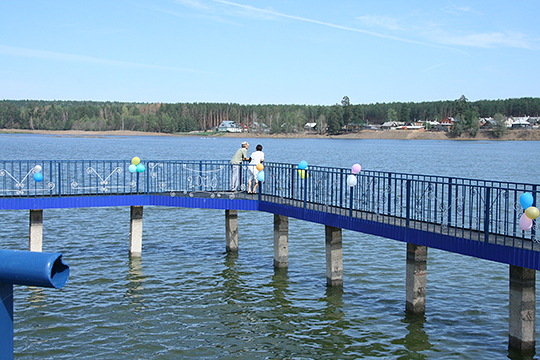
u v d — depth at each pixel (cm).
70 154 8994
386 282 1784
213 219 3008
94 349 1243
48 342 1274
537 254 1071
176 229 2706
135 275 1833
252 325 1408
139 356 1213
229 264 2000
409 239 1365
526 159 9256
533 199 1088
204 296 1630
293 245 2322
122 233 2562
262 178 1900
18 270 346
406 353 1243
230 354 1235
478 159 9169
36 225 1895
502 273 1919
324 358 1218
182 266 1961
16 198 1805
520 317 1168
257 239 2458
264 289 1702
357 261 2044
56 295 1606
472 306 1564
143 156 8688
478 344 1290
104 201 1953
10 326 385
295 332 1365
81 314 1458
